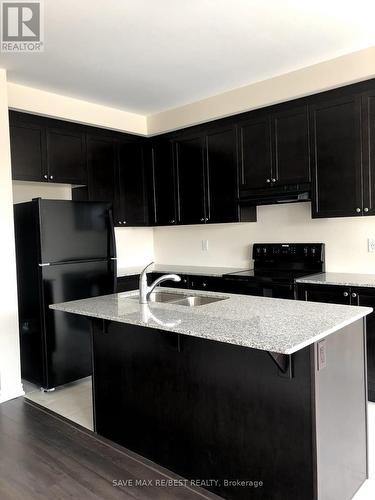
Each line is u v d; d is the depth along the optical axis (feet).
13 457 7.90
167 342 7.41
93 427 9.11
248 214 13.74
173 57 10.29
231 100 12.95
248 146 12.89
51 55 9.92
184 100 13.74
